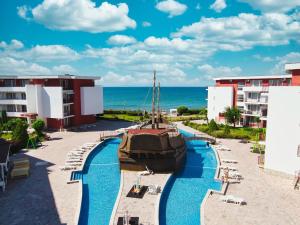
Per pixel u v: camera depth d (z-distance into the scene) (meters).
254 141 41.38
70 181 24.55
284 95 24.95
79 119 55.72
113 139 45.75
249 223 17.41
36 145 38.62
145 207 19.53
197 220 18.50
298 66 25.12
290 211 19.08
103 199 21.78
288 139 24.98
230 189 22.98
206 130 49.19
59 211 19.17
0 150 27.00
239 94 57.56
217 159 31.80
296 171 24.09
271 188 23.17
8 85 54.38
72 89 54.03
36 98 49.88
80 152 34.38
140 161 27.70
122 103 196.00
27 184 24.17
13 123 47.06
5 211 19.14
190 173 28.44
